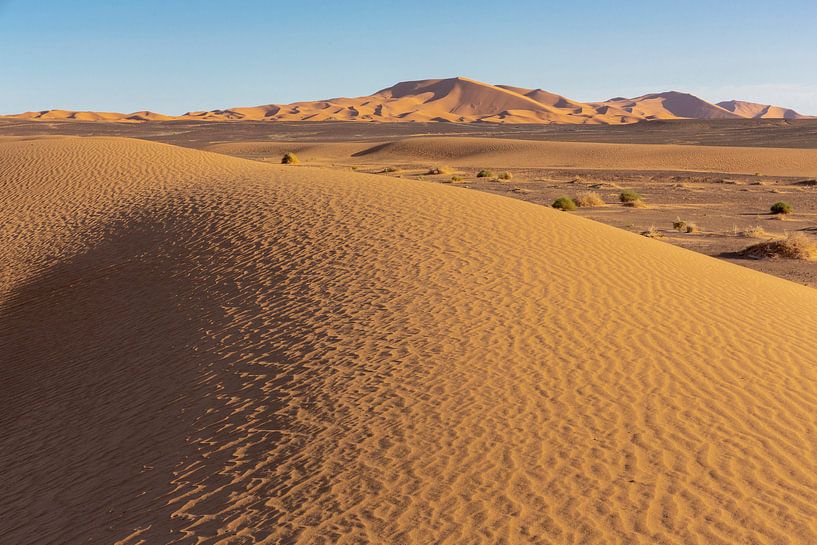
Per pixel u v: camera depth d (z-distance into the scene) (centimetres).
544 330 976
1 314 1383
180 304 1215
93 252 1630
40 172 2455
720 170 6106
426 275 1198
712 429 743
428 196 1773
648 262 1375
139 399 905
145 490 694
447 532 580
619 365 882
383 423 749
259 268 1310
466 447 700
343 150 8444
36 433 885
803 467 679
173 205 1872
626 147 7344
